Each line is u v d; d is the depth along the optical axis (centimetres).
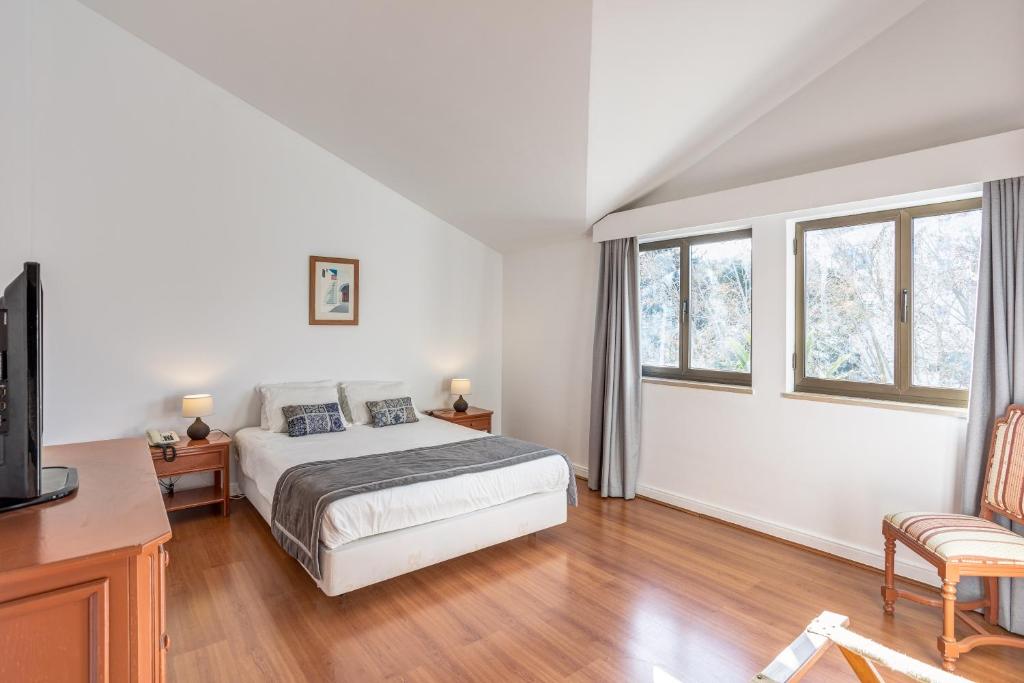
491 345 550
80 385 346
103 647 110
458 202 462
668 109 304
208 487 386
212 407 366
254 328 411
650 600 257
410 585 271
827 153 304
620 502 404
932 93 265
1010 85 242
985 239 243
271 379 421
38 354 138
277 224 419
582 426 464
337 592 239
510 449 336
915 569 273
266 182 413
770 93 312
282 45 324
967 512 245
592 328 454
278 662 207
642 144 333
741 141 343
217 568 286
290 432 381
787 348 328
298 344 432
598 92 280
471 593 263
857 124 291
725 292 375
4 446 136
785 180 313
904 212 288
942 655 207
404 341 490
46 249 333
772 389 334
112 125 352
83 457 192
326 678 198
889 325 295
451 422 468
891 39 278
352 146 423
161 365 374
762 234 338
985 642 206
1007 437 227
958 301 270
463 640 223
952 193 262
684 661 210
